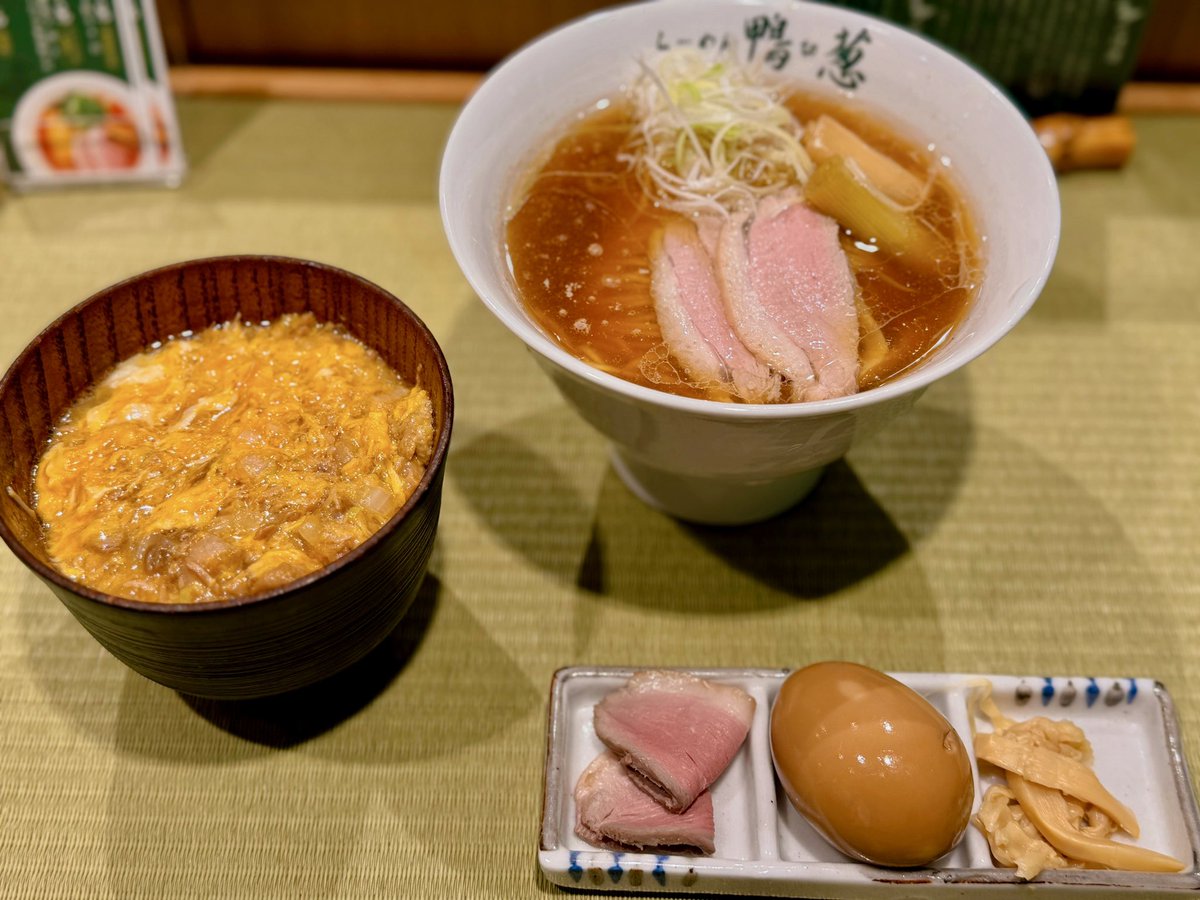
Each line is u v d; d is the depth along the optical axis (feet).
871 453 1.24
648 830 0.87
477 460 1.22
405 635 1.07
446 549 1.14
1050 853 0.88
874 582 1.12
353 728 1.00
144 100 1.45
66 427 0.97
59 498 0.90
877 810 0.84
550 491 1.20
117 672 1.04
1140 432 1.26
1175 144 1.62
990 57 1.52
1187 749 0.99
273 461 0.91
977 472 1.23
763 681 0.98
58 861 0.91
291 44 1.66
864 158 1.12
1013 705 1.00
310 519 0.87
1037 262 0.93
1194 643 1.08
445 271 1.42
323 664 0.89
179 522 0.86
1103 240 1.48
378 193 1.52
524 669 1.05
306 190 1.52
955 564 1.14
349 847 0.92
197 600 0.82
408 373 1.00
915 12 1.47
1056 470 1.23
